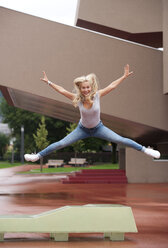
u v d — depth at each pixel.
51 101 23.81
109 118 24.98
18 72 22.23
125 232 8.20
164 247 7.29
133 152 24.66
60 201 14.76
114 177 24.86
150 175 24.61
